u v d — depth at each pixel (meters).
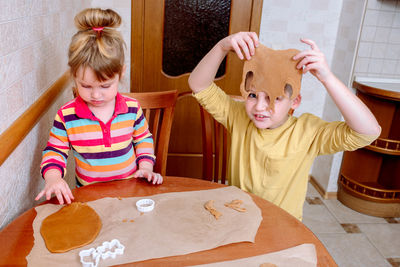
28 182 1.11
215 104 1.24
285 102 1.01
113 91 1.04
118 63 1.00
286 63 0.94
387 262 1.87
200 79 1.17
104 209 0.90
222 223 0.86
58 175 1.02
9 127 0.92
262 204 0.98
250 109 1.04
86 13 0.99
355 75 2.30
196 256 0.74
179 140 2.58
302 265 0.73
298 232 0.86
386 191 2.25
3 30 0.88
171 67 2.42
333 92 0.94
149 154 1.21
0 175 0.88
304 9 2.44
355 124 0.95
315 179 2.74
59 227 0.82
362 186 2.31
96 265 0.69
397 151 2.17
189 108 2.50
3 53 0.88
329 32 2.52
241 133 1.22
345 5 2.40
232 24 2.35
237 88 2.50
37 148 1.20
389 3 2.15
